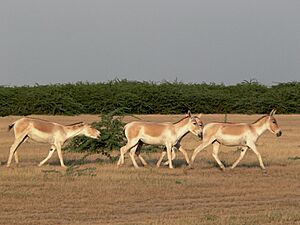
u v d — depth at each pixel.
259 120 57.09
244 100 189.62
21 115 171.50
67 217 35.53
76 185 45.56
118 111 74.25
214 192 44.25
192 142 88.19
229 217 35.16
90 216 35.88
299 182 49.47
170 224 32.94
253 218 34.84
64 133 57.41
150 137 56.84
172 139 56.88
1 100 172.50
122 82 196.75
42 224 33.66
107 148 70.94
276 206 39.62
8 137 97.31
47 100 173.12
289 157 67.75
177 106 186.50
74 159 64.75
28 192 42.47
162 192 43.75
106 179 48.62
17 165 57.41
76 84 187.00
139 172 53.19
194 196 42.78
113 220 34.84
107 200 40.56
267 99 190.00
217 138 56.72
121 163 57.34
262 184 48.09
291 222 34.12
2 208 37.62
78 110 175.38
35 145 81.88
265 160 64.81
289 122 145.75
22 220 34.47
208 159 65.50
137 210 37.84
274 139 95.00
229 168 57.22
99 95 181.25
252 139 56.62
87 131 58.59
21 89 183.38
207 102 189.12
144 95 185.00
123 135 71.50
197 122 57.19
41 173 51.03
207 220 34.12
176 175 52.22
